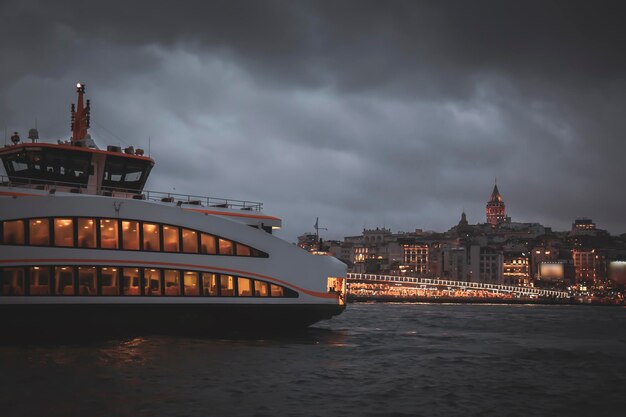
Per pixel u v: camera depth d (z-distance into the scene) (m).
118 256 38.28
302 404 23.45
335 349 40.81
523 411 23.66
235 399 23.80
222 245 41.69
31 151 42.62
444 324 79.00
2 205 35.81
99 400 22.89
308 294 44.44
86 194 40.88
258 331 44.06
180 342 38.69
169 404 22.62
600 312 162.75
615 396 26.89
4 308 35.31
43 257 36.41
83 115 47.59
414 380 29.58
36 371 28.02
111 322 38.22
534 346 48.16
